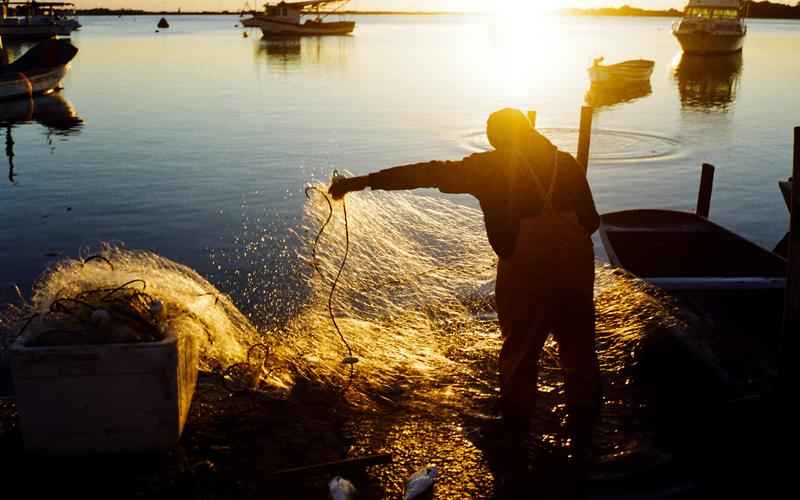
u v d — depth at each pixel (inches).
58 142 717.3
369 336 194.9
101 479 121.6
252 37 3708.2
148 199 483.5
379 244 275.7
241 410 145.9
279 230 402.0
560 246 127.2
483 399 153.6
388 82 1417.3
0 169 586.2
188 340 137.7
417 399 153.5
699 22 2094.0
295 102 1074.1
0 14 1975.9
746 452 133.0
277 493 120.3
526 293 129.1
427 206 390.6
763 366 171.8
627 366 168.7
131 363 123.2
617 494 121.0
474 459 131.0
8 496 117.0
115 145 698.2
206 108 992.9
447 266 265.4
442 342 190.4
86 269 153.9
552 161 128.4
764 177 581.9
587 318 132.3
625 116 956.0
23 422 123.9
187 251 368.2
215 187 518.9
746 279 206.7
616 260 246.2
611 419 145.3
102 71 1605.6
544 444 135.6
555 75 1635.1
